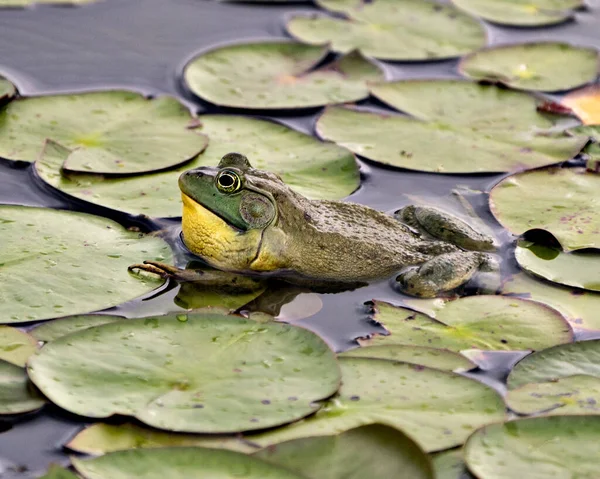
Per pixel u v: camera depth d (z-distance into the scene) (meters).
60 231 9.91
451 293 9.64
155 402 7.25
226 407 7.24
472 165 12.19
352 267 9.90
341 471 6.54
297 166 11.77
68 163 11.23
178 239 10.32
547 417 7.28
